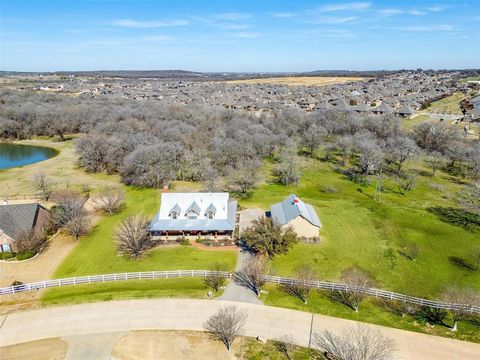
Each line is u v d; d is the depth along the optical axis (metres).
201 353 35.75
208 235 58.91
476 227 62.72
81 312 41.69
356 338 36.34
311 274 47.22
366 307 42.59
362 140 100.94
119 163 90.81
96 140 96.25
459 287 46.22
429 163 98.94
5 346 36.81
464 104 184.62
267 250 51.56
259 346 36.50
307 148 110.50
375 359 31.52
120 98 197.50
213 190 76.88
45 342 37.25
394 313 41.56
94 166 93.00
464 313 40.62
